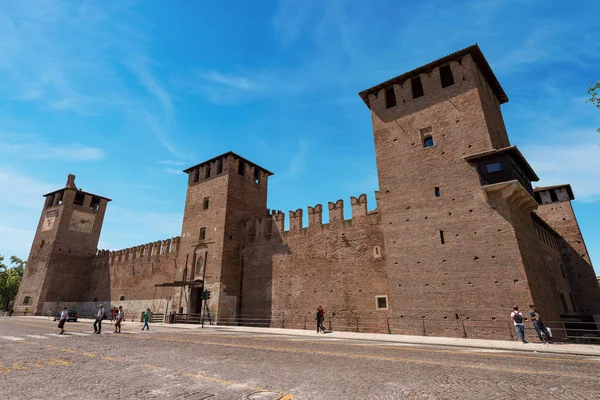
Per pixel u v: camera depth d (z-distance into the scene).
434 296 21.44
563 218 37.62
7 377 8.67
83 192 57.78
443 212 22.64
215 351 13.47
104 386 7.75
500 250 19.88
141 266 46.94
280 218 34.06
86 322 37.41
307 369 9.68
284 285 31.53
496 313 19.08
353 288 27.02
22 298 52.94
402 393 7.07
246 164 40.81
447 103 24.83
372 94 29.75
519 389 7.39
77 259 54.91
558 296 27.39
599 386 7.65
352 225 28.64
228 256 35.06
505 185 20.27
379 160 27.16
